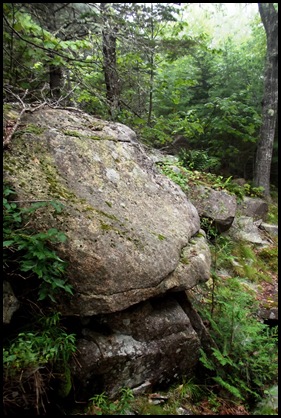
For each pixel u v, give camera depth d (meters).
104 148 3.58
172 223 3.51
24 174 2.78
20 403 2.14
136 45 5.79
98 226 2.70
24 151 2.98
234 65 9.22
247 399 2.99
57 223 2.55
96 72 6.12
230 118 7.98
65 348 2.27
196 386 2.98
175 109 8.73
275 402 2.87
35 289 2.42
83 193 2.98
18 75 4.89
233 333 3.21
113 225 2.81
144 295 2.68
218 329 3.26
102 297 2.44
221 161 9.55
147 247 2.86
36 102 3.92
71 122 3.72
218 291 3.81
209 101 9.22
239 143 9.18
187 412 2.68
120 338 2.65
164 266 2.87
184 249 3.41
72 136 3.40
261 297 4.74
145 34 6.32
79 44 4.30
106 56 5.63
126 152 3.82
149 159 4.18
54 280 2.25
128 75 6.25
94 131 3.79
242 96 9.08
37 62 4.98
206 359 3.04
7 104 3.49
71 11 5.37
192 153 7.31
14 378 2.06
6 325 2.32
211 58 9.48
